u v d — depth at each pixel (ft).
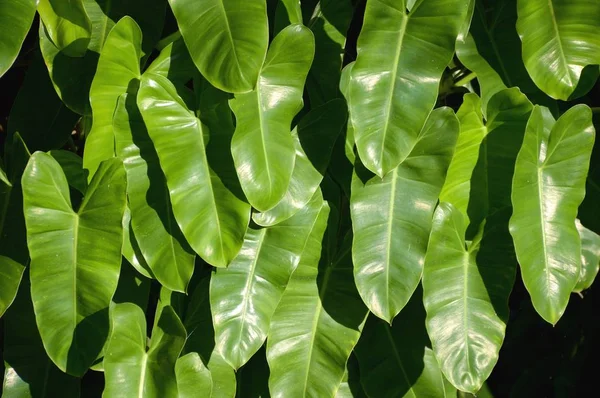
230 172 5.92
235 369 6.17
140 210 6.00
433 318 6.25
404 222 6.10
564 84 6.12
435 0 5.82
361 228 6.07
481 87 6.23
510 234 6.20
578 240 6.21
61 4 5.74
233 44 5.63
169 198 6.03
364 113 5.82
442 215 6.21
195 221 5.88
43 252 5.83
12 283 5.98
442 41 5.81
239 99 5.85
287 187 5.84
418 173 6.11
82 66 6.11
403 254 6.09
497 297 6.31
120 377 6.08
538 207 6.15
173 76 5.96
